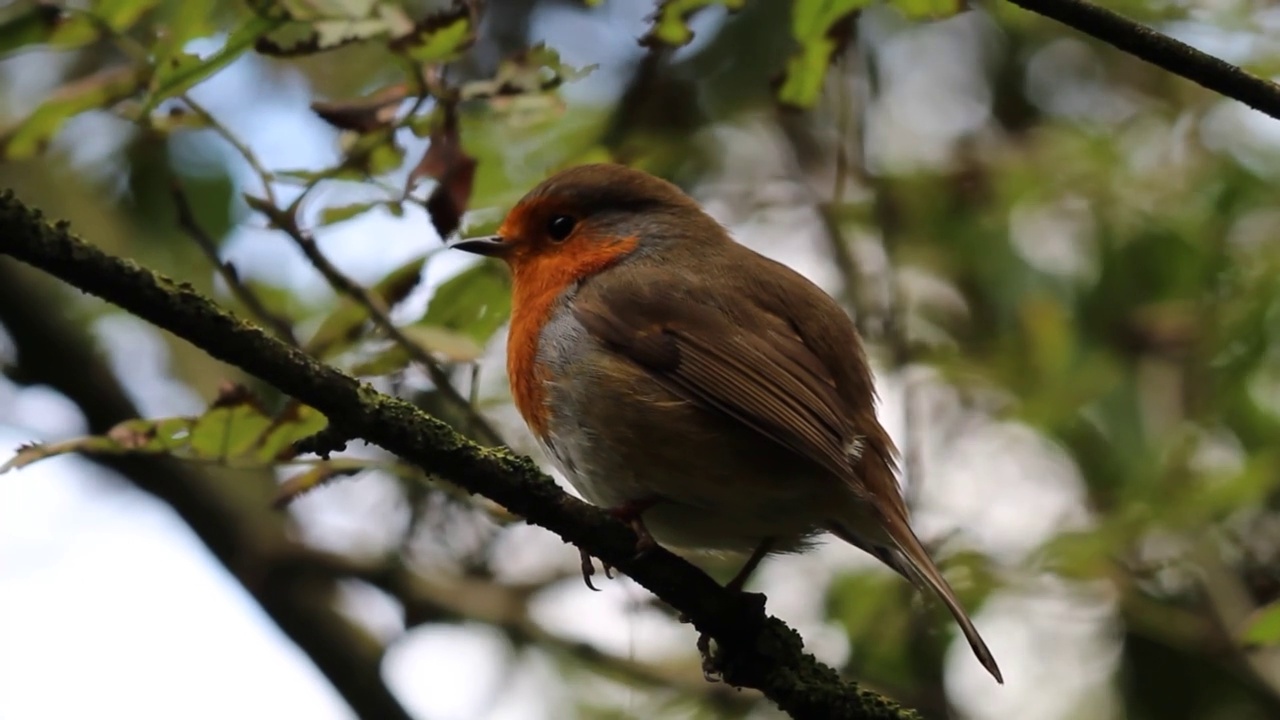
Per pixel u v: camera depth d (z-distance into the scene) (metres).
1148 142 11.70
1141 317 10.91
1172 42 6.28
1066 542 9.77
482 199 9.26
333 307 10.46
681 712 10.74
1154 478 9.91
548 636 10.39
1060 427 10.51
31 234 5.41
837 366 8.23
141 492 10.67
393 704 10.36
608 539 6.79
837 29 7.57
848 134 11.27
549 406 8.21
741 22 11.17
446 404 9.70
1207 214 11.05
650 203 8.84
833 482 7.86
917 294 11.76
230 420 7.07
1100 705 10.75
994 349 11.18
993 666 6.85
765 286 8.42
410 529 10.93
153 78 7.05
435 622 10.48
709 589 6.98
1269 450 9.68
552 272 8.59
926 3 7.45
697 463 7.90
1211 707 10.62
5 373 10.55
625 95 10.73
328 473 7.74
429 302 8.59
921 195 11.37
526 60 7.29
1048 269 11.24
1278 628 7.63
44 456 6.96
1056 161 11.24
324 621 10.38
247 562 10.41
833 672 7.02
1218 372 10.55
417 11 10.52
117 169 11.77
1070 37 12.10
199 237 8.25
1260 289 10.50
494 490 6.48
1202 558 10.05
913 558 7.40
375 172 7.54
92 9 7.20
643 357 8.05
